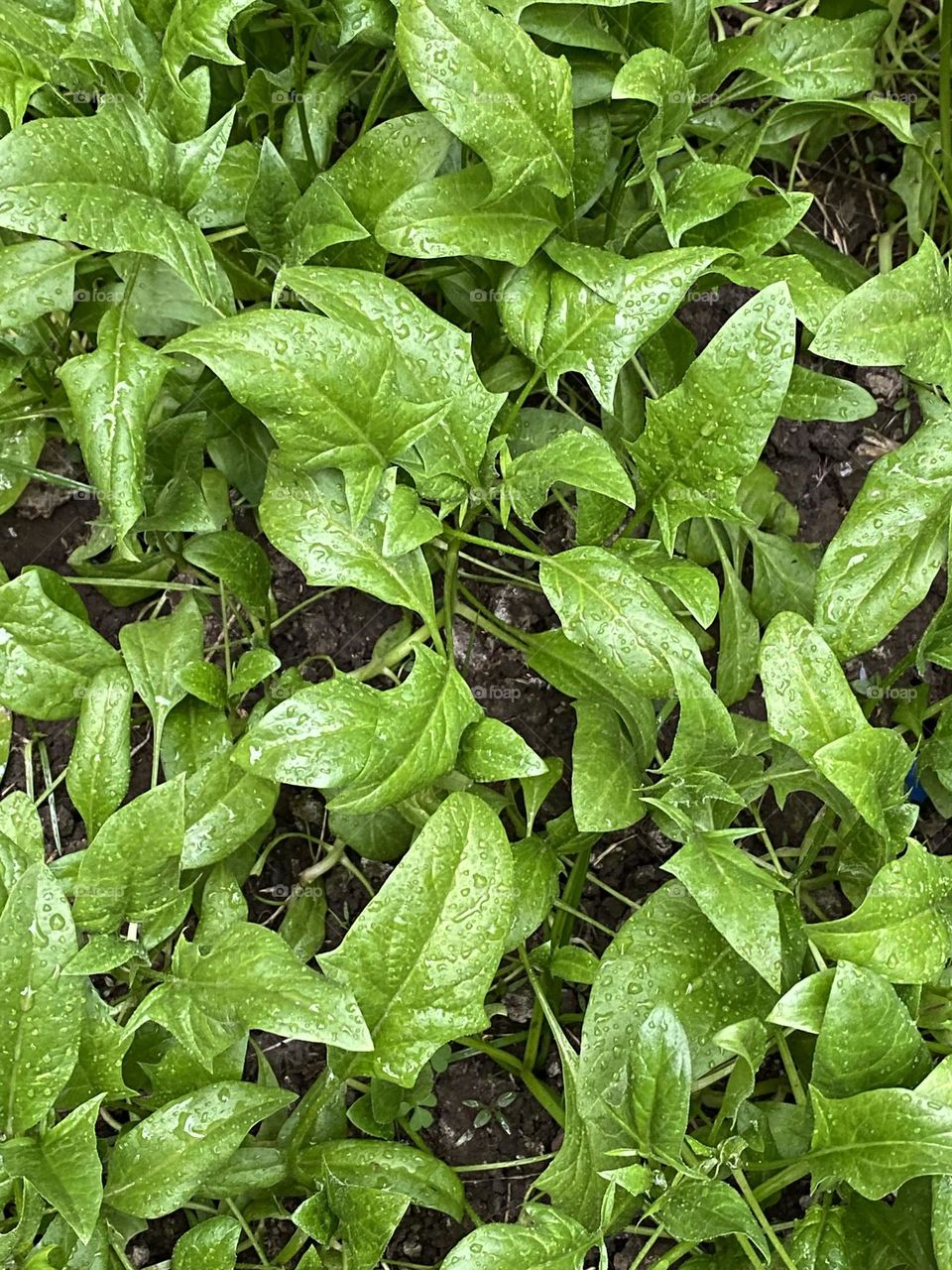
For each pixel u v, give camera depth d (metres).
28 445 0.66
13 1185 0.56
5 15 0.58
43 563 0.70
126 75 0.60
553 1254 0.56
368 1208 0.57
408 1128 0.67
